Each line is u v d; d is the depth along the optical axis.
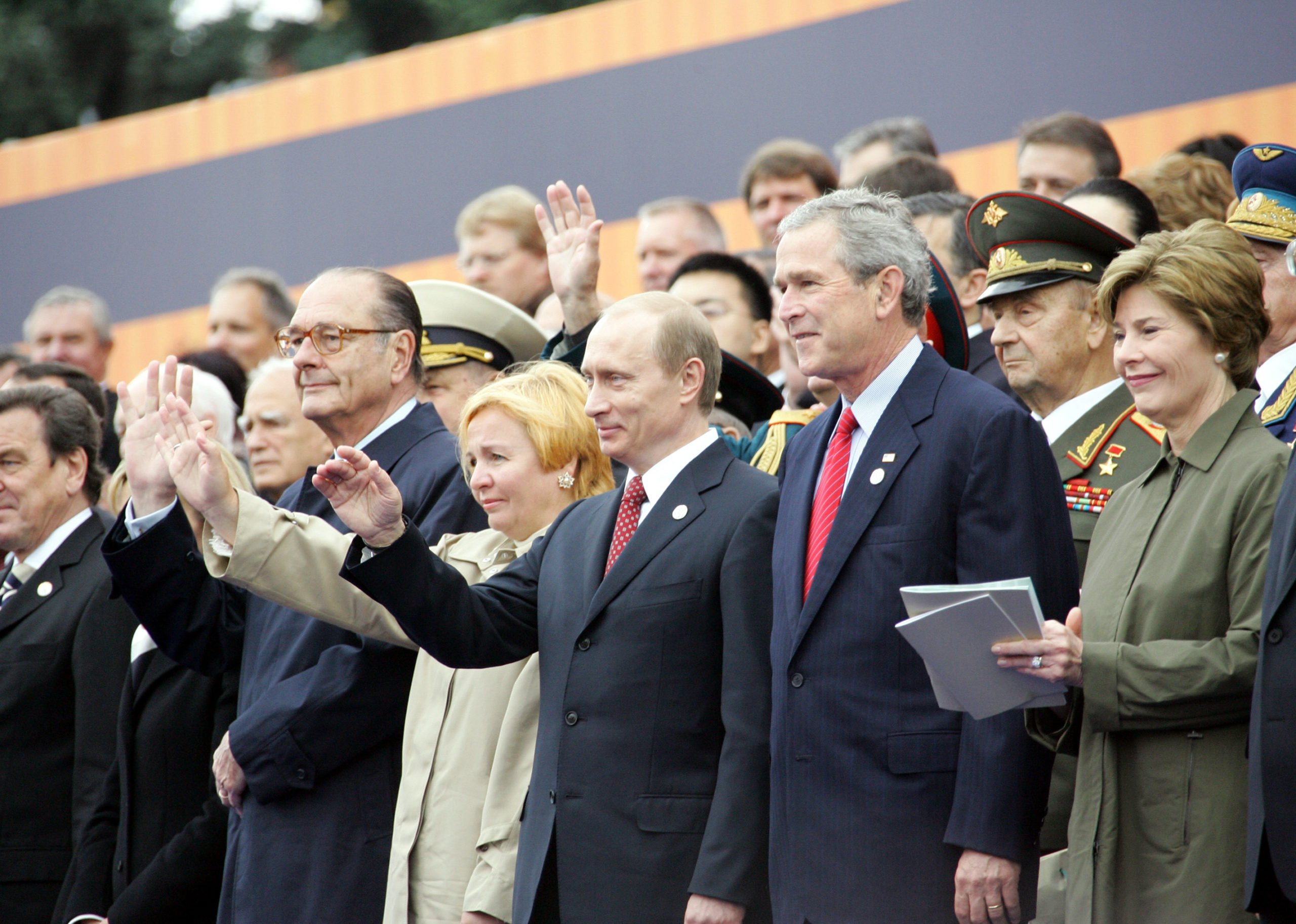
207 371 18.25
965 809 8.35
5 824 13.71
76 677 13.75
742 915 9.04
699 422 10.30
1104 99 18.16
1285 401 10.73
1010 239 11.45
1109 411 11.07
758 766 9.21
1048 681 8.10
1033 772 8.41
